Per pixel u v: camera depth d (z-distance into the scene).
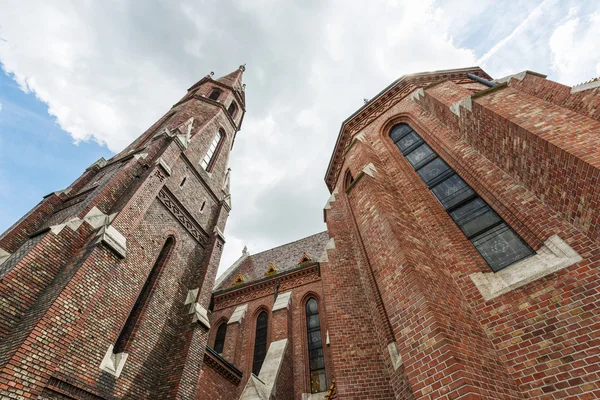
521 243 7.08
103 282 10.18
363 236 9.16
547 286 6.00
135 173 14.22
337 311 10.08
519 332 5.84
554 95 8.73
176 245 15.36
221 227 19.06
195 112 22.55
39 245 9.59
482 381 4.87
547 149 6.48
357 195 10.34
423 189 9.94
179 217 16.11
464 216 8.44
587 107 7.61
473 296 6.80
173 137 16.77
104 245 10.65
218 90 27.62
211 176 20.30
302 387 16.02
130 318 12.00
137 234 12.93
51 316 8.27
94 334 9.56
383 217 8.32
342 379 8.34
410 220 8.91
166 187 15.53
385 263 7.49
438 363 5.07
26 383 7.20
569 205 6.21
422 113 12.17
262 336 20.00
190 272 15.84
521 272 6.53
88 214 11.34
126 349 10.86
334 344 9.20
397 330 6.14
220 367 15.09
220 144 23.12
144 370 11.20
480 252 7.52
